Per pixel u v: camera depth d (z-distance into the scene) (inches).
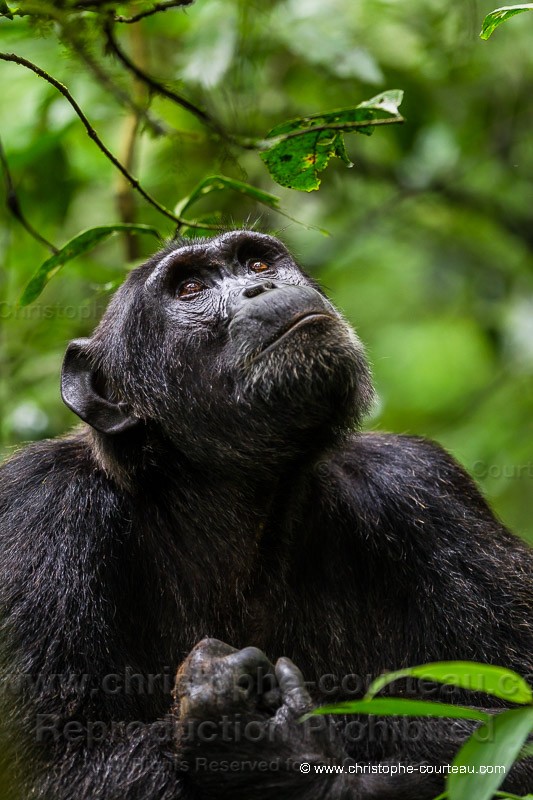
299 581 415.8
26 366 661.9
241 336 391.9
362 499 422.9
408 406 962.1
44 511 405.4
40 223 677.9
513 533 441.1
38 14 387.5
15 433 635.5
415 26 731.4
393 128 756.6
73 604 382.6
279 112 722.2
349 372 381.1
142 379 414.6
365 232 836.0
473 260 883.4
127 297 429.4
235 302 401.1
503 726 250.1
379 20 721.0
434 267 896.9
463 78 772.0
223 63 626.2
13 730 362.0
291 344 380.2
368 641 414.0
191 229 486.6
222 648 355.6
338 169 790.5
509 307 842.2
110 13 396.2
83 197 814.5
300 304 389.4
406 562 413.4
